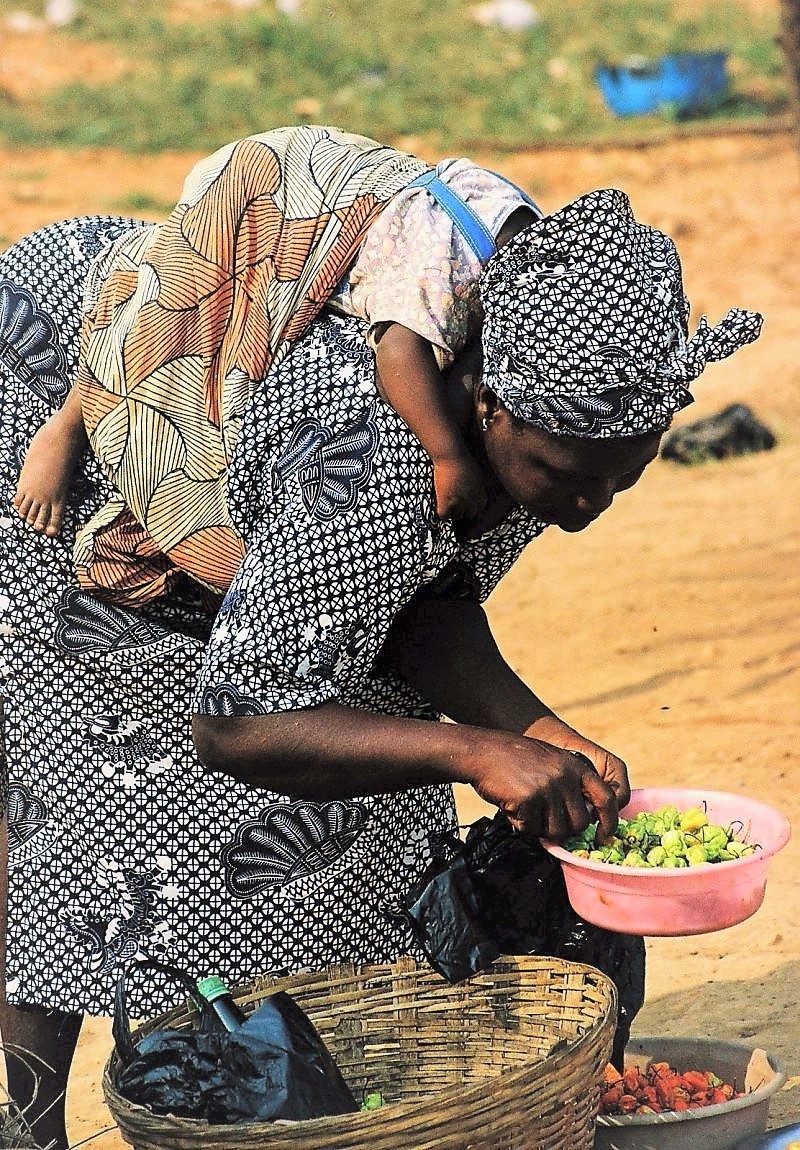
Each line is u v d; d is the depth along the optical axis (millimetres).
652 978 9211
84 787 6621
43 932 6785
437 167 5969
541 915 6723
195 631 6598
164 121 42469
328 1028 6566
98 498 6582
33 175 39469
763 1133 6512
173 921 6578
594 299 5277
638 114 43281
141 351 6027
